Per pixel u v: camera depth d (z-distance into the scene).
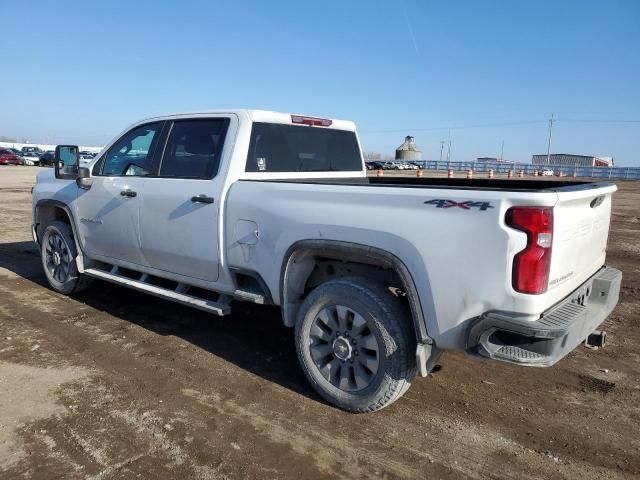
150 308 5.73
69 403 3.62
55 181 6.13
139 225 4.91
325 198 3.56
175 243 4.59
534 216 2.80
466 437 3.32
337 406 3.62
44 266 6.36
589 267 3.61
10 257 8.30
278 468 2.96
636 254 9.45
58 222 6.10
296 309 3.93
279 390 3.89
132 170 5.14
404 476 2.92
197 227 4.38
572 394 3.93
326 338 3.65
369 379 3.44
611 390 4.00
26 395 3.71
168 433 3.28
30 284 6.63
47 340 4.75
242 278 4.30
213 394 3.80
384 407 3.49
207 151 4.49
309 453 3.11
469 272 2.97
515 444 3.26
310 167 5.06
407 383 3.39
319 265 4.00
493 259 2.89
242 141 4.30
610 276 3.70
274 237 3.83
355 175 5.68
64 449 3.09
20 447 3.09
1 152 46.28
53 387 3.85
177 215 4.52
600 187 3.50
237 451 3.11
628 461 3.11
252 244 4.00
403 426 3.43
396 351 3.30
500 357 2.89
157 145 4.91
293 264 3.79
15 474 2.85
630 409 3.72
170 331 5.04
